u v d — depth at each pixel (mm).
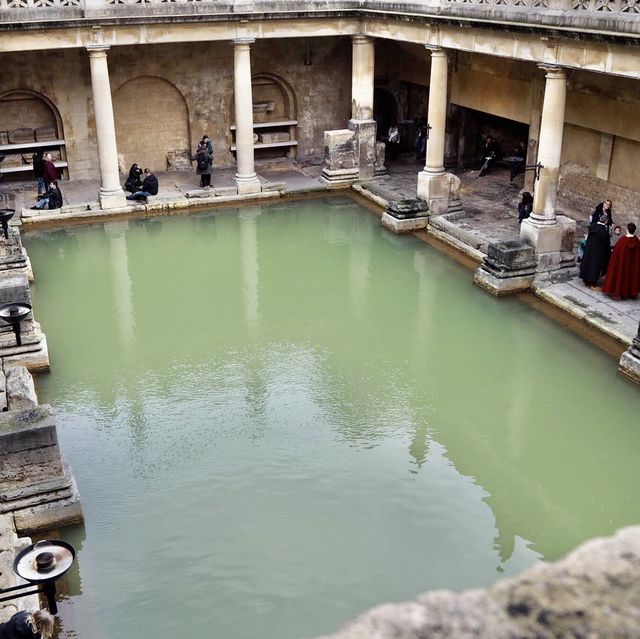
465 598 1909
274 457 11469
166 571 9328
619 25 13438
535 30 15508
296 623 8547
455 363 14125
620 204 18594
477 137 25375
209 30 21250
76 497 10062
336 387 13406
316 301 16750
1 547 9141
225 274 18250
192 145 25312
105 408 12844
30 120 23531
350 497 10586
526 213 18328
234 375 13812
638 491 10781
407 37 20719
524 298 16469
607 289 15766
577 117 19250
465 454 11562
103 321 15898
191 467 11281
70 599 8930
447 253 19250
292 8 21766
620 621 1820
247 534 9914
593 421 12359
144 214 22141
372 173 24500
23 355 13750
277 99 26219
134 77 23859
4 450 9711
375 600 8836
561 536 9898
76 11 19719
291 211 22547
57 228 21141
